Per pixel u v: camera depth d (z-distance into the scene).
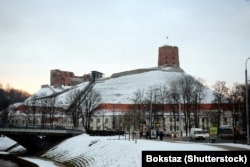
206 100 165.88
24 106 185.62
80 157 68.50
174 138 87.00
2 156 89.25
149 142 57.47
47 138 103.88
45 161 76.56
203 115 143.12
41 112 171.38
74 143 85.31
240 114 101.56
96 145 70.19
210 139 81.00
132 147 52.19
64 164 69.81
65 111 155.50
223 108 118.44
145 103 146.25
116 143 62.03
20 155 91.75
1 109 185.25
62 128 103.75
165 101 161.75
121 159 47.81
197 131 79.75
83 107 150.25
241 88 106.25
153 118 132.12
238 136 82.88
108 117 175.38
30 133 95.56
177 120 153.00
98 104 165.25
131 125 119.94
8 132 93.19
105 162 51.53
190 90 130.38
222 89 117.81
